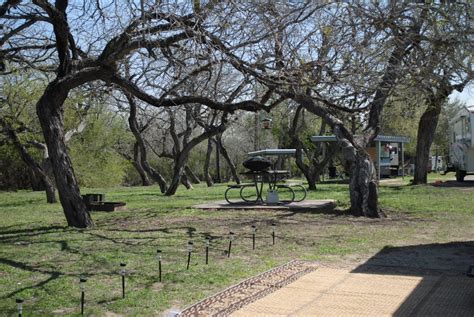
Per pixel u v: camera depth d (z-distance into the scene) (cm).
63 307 611
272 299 626
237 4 1026
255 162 1784
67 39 1241
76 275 764
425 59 1198
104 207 1686
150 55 1141
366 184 1475
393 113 2889
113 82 1281
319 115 1560
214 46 1041
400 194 2153
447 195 2067
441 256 899
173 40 1125
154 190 3053
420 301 608
